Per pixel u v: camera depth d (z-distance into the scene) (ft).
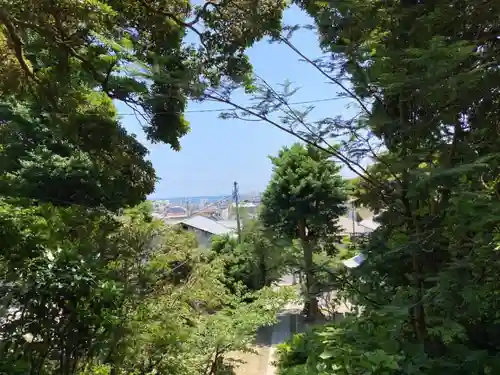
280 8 9.44
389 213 7.54
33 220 8.37
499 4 6.26
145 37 10.54
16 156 10.06
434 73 5.65
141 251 12.00
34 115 10.11
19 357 7.27
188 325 12.99
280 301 14.57
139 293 10.41
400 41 6.91
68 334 7.62
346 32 7.31
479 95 6.13
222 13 10.48
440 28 6.70
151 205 14.12
